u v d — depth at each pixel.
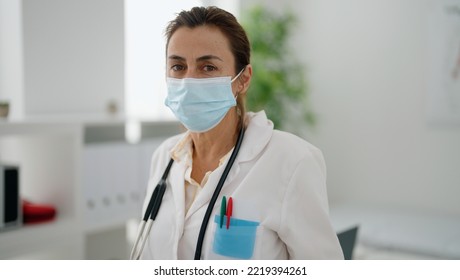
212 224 0.99
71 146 1.77
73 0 2.25
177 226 1.03
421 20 3.19
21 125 1.57
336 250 0.98
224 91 1.04
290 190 0.97
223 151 1.10
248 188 0.99
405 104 3.30
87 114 2.28
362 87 3.49
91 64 2.35
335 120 3.63
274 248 1.00
